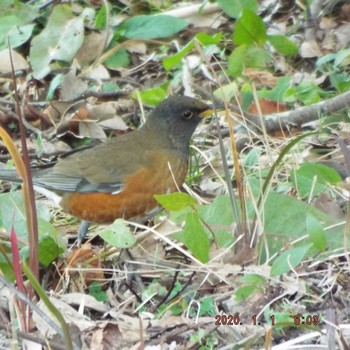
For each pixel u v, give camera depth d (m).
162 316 8.70
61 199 10.52
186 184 11.29
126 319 8.74
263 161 11.13
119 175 10.27
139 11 15.91
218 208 9.69
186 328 8.28
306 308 8.45
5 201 10.31
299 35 14.50
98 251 10.23
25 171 8.23
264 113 12.76
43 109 13.70
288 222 9.45
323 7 14.51
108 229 9.30
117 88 14.02
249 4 14.13
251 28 13.24
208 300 8.78
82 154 10.52
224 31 14.96
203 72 13.58
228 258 9.31
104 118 12.95
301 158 11.27
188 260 9.83
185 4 15.86
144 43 14.84
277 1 15.20
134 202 10.34
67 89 13.57
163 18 14.71
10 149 8.15
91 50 14.70
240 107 11.66
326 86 13.47
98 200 10.30
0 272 8.51
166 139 10.53
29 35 14.73
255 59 13.34
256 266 8.99
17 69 14.62
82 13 15.48
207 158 11.51
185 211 9.59
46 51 14.37
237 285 8.87
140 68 14.49
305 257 9.20
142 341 7.60
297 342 7.75
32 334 8.26
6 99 14.03
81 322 8.56
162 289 9.21
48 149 12.63
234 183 11.18
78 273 9.65
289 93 12.73
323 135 11.76
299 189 10.38
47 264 9.59
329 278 8.81
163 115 10.58
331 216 9.78
